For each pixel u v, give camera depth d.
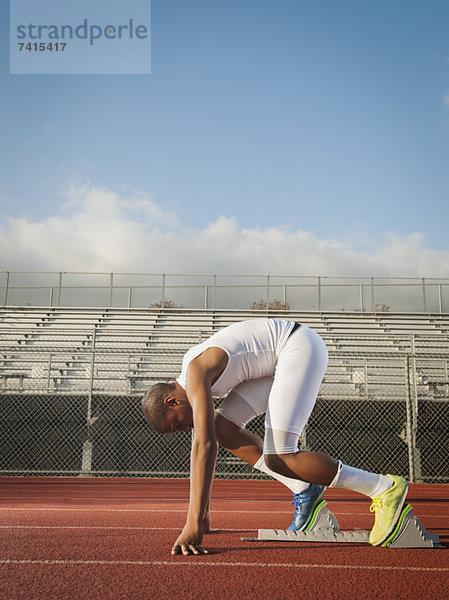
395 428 9.37
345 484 2.44
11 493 6.14
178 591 1.80
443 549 2.49
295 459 2.37
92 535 2.84
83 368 13.18
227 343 2.41
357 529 3.31
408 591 1.84
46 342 15.22
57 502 5.12
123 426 9.43
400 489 2.52
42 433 9.45
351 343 15.16
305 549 2.47
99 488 6.92
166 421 2.46
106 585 1.86
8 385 12.66
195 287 17.30
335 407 9.45
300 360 2.42
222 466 8.87
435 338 15.05
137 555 2.32
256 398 2.66
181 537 2.24
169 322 16.41
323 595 1.78
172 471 9.17
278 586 1.88
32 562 2.18
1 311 16.80
